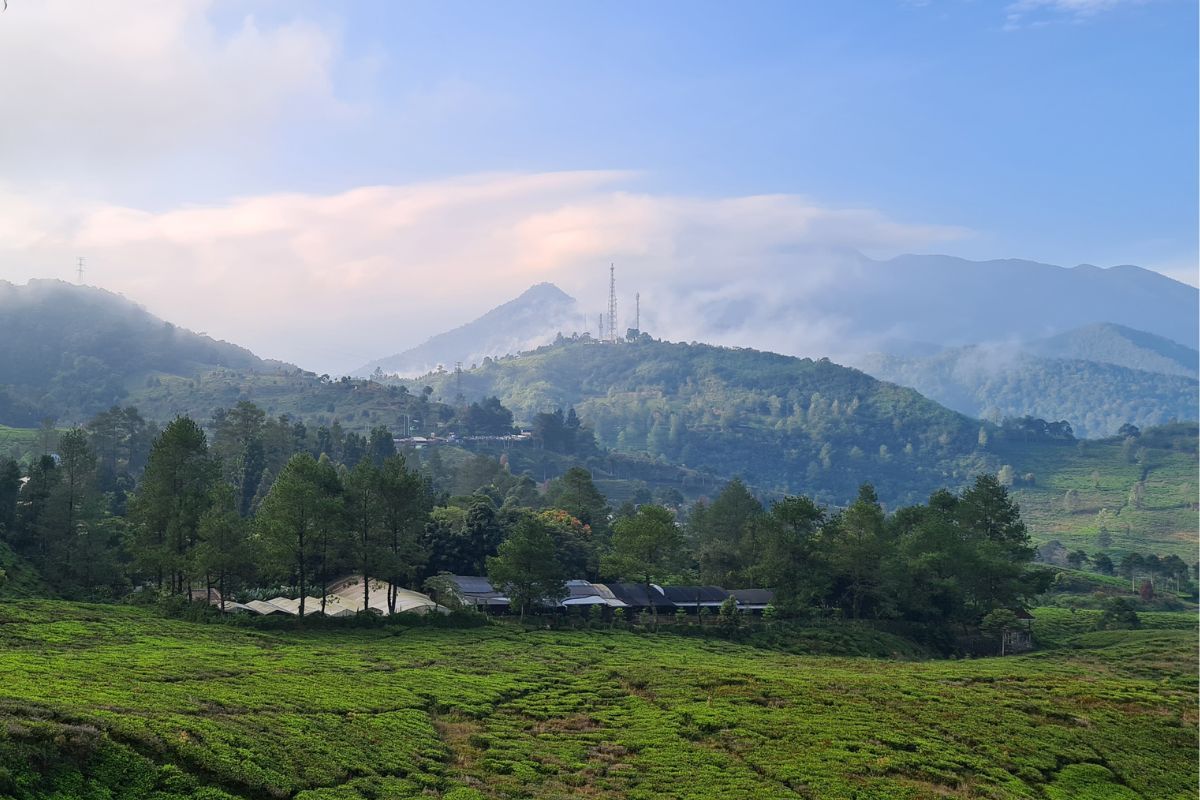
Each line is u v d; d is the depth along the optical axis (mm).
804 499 146625
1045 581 145250
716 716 71750
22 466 198625
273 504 105688
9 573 107938
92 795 40188
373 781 50250
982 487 159250
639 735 66625
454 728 64500
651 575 127500
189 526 110312
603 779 56969
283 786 46375
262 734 51938
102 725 45438
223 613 101125
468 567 133375
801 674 91062
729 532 171625
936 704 81000
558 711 71312
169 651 77625
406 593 118375
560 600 121062
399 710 65500
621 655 96938
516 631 108125
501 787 52969
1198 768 74375
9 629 78062
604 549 151500
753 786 57344
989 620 133875
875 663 107812
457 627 107438
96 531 117312
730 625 123938
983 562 140375
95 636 80812
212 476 122875
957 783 62750
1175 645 126688
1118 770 70875
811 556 141750
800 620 132625
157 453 116062
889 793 58781
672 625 122562
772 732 69125
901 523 159500
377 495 111312
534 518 132375
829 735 69375
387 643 94812
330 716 59781
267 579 121062
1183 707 88812
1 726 41406
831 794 57594
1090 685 94188
